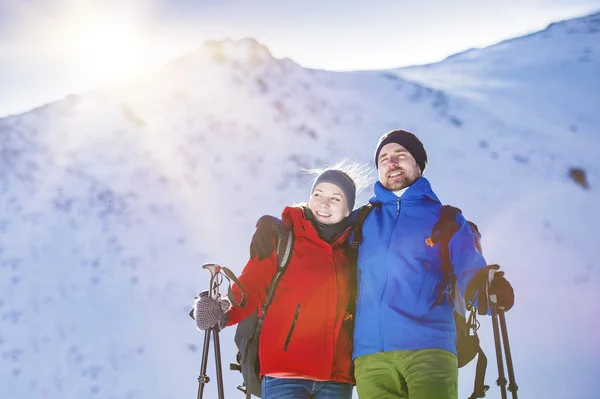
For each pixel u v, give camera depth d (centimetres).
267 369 429
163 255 973
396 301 429
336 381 435
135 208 1079
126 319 854
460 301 437
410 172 470
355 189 474
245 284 438
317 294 436
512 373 412
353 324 446
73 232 1032
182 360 775
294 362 426
